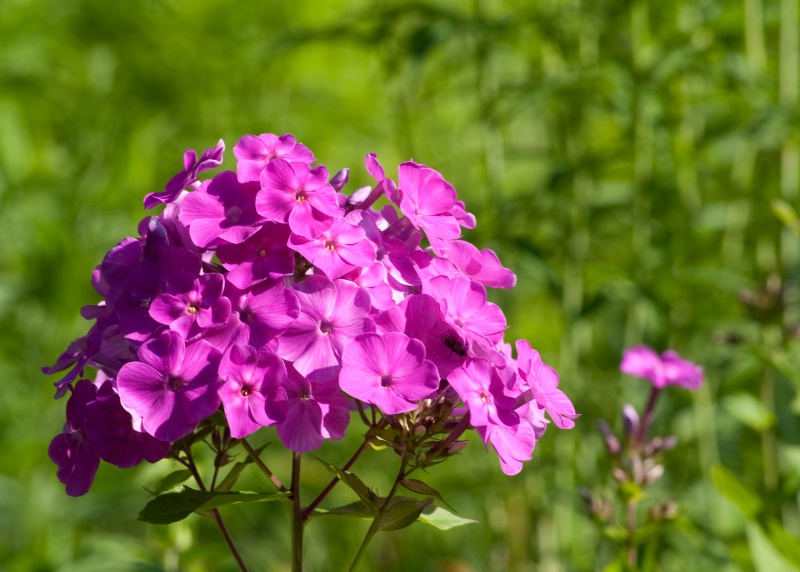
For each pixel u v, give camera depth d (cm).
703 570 96
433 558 122
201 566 85
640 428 84
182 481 65
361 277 62
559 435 106
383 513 63
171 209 63
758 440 118
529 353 63
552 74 109
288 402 61
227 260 61
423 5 111
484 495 116
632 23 113
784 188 115
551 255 112
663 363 85
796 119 103
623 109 112
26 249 121
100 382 64
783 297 98
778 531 85
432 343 62
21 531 108
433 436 64
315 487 121
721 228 117
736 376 111
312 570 117
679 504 104
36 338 120
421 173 64
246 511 114
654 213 120
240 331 60
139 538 118
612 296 101
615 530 82
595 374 118
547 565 108
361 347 60
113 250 63
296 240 61
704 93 117
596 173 115
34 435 114
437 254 65
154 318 60
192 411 59
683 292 113
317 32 116
